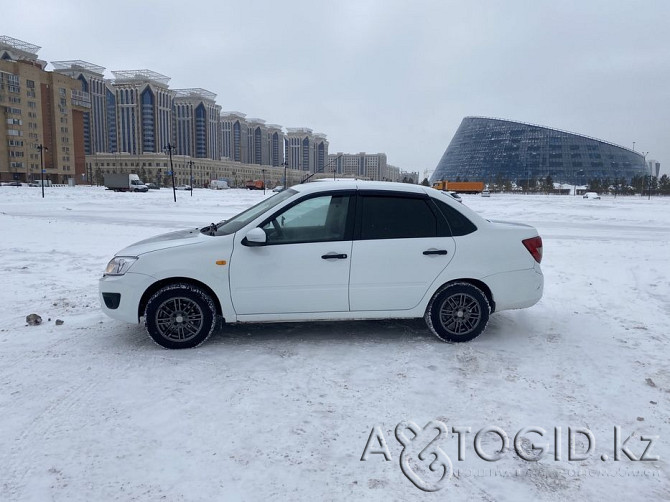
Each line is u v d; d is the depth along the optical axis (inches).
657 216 1176.2
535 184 5137.8
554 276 372.2
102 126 6043.3
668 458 126.2
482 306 206.8
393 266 201.5
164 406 148.4
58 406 147.7
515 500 109.0
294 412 146.1
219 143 6407.5
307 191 204.5
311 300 200.1
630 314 261.7
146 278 192.9
